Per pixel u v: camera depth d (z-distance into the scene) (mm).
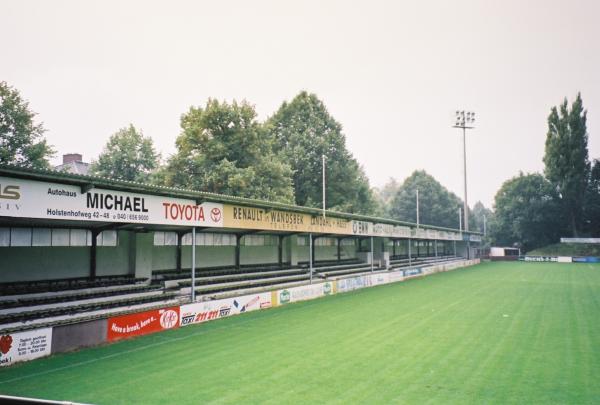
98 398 9664
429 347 14273
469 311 21500
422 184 95938
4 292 15633
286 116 56500
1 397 3350
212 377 11211
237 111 38312
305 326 17938
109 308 17391
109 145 49219
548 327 17438
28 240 16891
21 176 11914
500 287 32344
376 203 70312
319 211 26859
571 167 77500
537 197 82312
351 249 43594
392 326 17828
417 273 43031
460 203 104875
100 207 14078
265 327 17766
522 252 84625
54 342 13289
